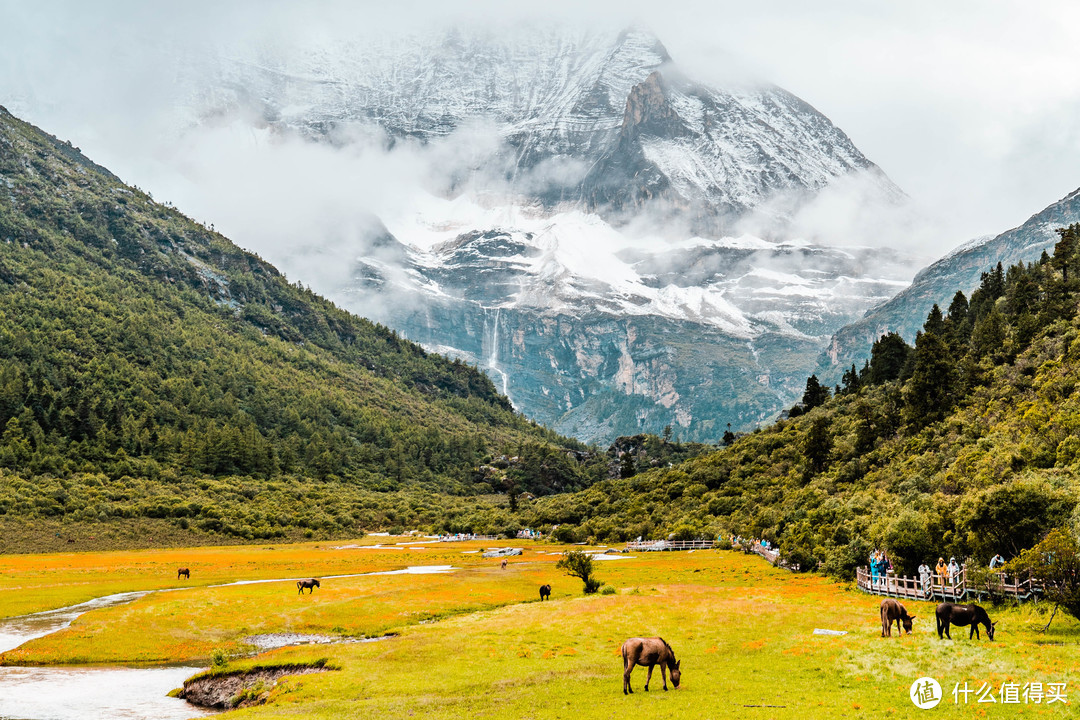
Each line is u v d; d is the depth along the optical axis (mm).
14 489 182625
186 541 174250
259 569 115625
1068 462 84688
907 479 113562
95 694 48844
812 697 36281
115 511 182375
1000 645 42812
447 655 51000
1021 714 32344
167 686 50906
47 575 106375
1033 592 54312
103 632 64438
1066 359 129750
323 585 91312
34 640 63062
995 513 60656
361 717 38688
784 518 127250
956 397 147375
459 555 141000
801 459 175250
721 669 43062
